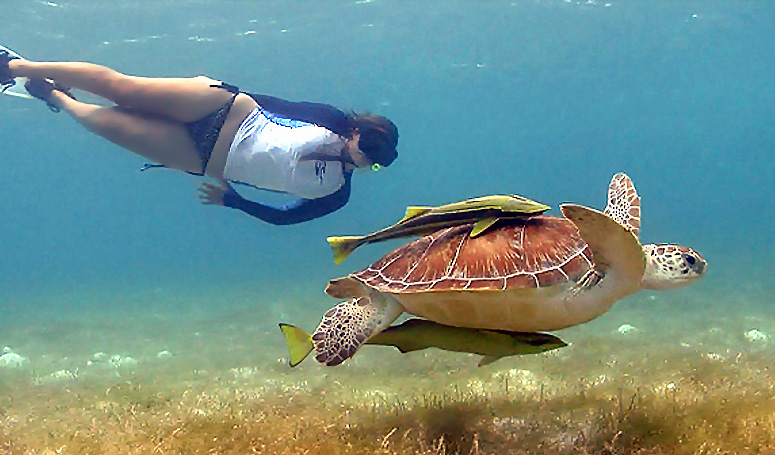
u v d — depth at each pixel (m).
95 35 9.50
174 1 8.45
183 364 4.19
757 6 12.11
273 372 3.77
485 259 1.94
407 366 3.65
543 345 1.99
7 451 2.20
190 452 2.01
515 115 30.45
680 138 43.44
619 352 3.58
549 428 2.07
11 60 2.80
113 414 2.67
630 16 12.31
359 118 2.52
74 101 2.87
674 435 1.90
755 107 32.62
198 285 14.33
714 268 9.26
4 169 27.83
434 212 2.08
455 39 13.54
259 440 2.06
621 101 28.44
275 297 9.33
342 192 2.65
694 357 3.22
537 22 12.23
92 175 29.05
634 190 2.15
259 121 2.62
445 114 28.95
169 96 2.65
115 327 6.84
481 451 1.92
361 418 2.32
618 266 1.78
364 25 11.59
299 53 13.15
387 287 2.02
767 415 2.02
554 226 1.98
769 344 3.66
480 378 3.12
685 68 21.02
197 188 2.72
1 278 26.61
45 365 4.44
